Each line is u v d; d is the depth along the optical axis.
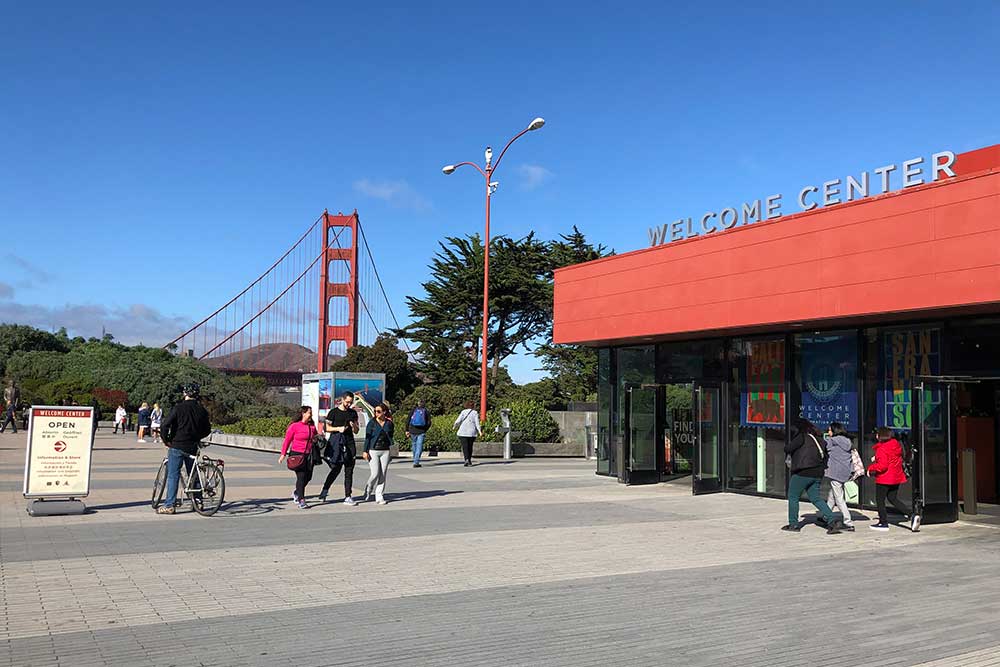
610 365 20.97
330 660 5.50
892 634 6.35
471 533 11.08
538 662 5.53
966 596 7.68
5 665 5.27
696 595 7.61
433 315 51.09
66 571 8.14
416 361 53.34
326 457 13.89
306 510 13.25
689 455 19.75
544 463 25.53
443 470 21.97
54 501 12.12
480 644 5.93
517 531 11.34
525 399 41.22
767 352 16.53
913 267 12.30
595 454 28.58
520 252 51.41
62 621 6.34
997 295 11.17
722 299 15.71
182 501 13.08
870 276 12.94
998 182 11.26
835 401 15.08
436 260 51.88
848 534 11.65
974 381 12.80
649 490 17.44
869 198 13.05
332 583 7.87
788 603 7.33
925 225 12.17
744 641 6.11
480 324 50.78
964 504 13.51
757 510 14.16
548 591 7.69
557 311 20.86
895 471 12.30
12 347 84.00
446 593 7.54
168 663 5.38
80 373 66.25
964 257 11.62
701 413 16.95
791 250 14.32
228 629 6.21
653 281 17.53
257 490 16.02
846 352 14.91
